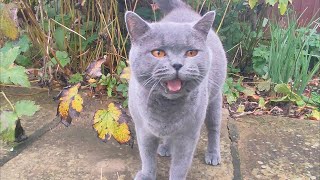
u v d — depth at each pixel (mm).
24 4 689
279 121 697
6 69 568
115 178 534
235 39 856
